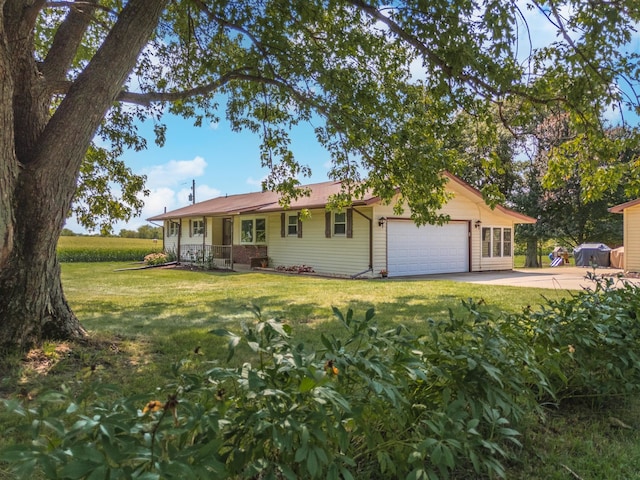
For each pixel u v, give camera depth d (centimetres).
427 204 696
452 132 606
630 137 510
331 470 158
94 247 2973
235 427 162
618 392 316
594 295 350
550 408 314
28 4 438
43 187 411
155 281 1383
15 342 423
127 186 793
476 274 1611
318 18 565
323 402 152
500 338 243
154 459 114
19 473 106
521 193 2344
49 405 315
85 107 413
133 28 422
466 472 230
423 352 240
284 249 1842
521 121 545
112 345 492
